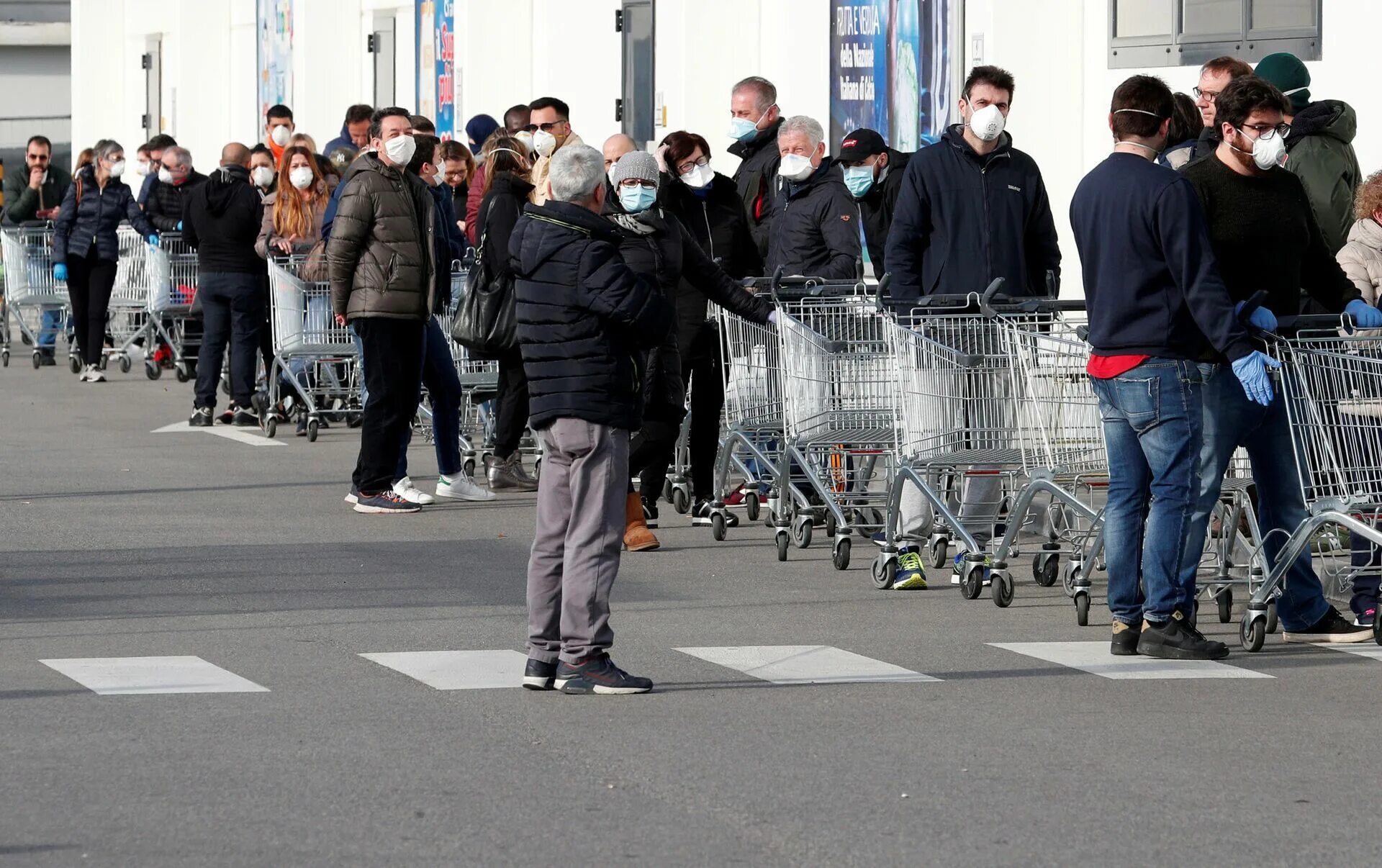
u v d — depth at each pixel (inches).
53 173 2434.8
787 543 1110.4
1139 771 658.2
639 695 768.9
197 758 666.2
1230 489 921.5
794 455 1098.1
